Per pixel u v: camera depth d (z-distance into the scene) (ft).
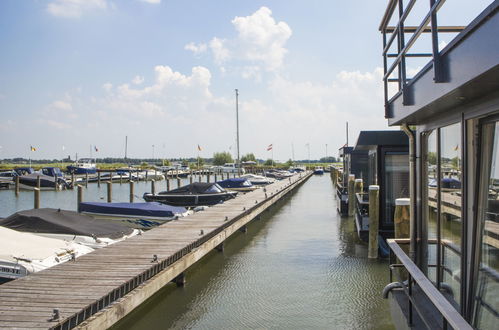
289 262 35.76
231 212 49.98
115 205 50.85
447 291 13.15
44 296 19.22
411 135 16.62
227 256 38.47
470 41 7.80
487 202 10.00
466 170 11.09
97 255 27.14
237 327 22.88
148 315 24.63
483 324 10.26
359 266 33.86
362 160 63.67
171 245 30.32
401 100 14.89
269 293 28.09
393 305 16.56
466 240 11.18
